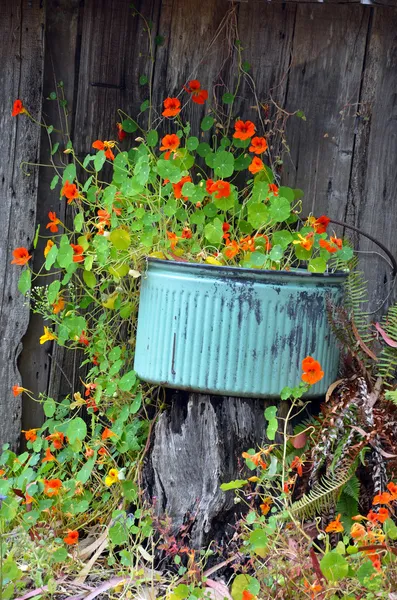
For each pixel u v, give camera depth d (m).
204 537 3.22
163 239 3.36
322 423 3.22
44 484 3.29
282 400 3.24
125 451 3.37
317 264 3.25
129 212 3.38
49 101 3.53
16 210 3.54
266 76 3.48
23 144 3.53
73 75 3.53
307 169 3.48
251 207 3.31
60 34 3.52
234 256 3.37
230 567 3.19
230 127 3.51
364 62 3.44
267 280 3.18
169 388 3.39
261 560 3.16
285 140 3.48
